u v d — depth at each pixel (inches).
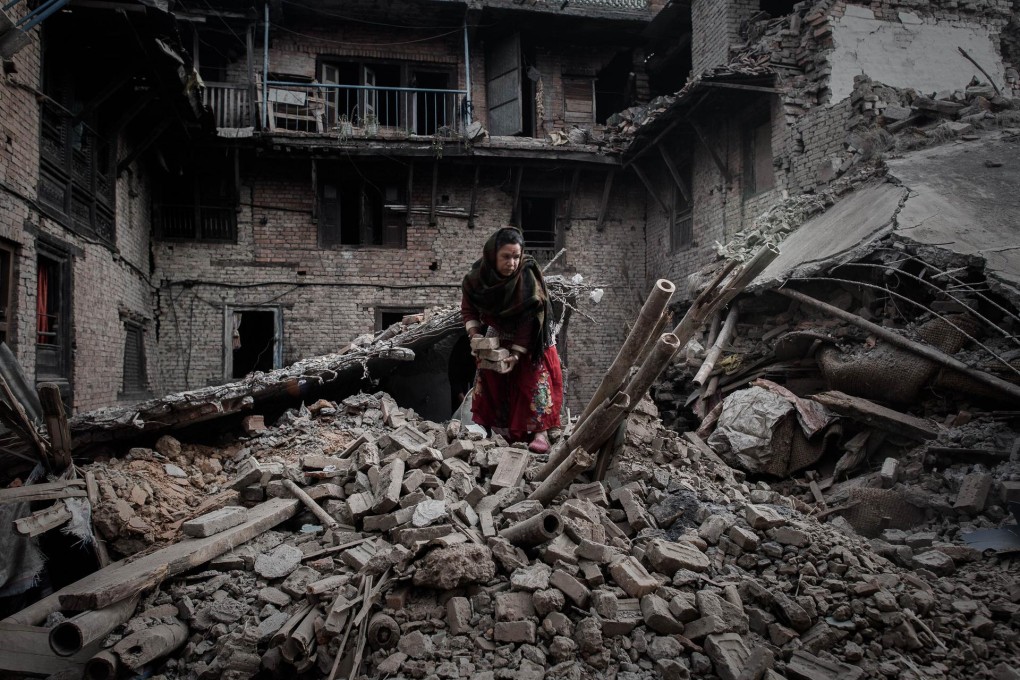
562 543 121.8
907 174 319.9
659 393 377.1
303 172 593.6
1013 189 293.7
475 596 113.3
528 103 709.9
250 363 740.7
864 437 249.1
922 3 443.8
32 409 161.6
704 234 549.3
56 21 312.8
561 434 173.2
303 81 622.2
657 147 596.4
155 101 440.8
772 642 112.0
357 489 148.3
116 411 176.1
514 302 134.4
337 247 598.5
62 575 139.8
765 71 446.3
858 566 128.0
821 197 383.6
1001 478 189.9
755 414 265.3
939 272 243.9
